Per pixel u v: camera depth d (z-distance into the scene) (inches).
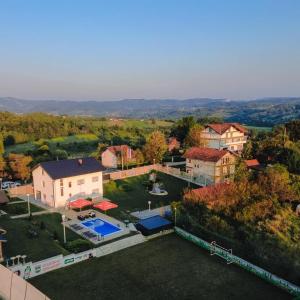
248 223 1782.7
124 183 3024.1
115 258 1653.5
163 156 4005.9
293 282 1406.3
